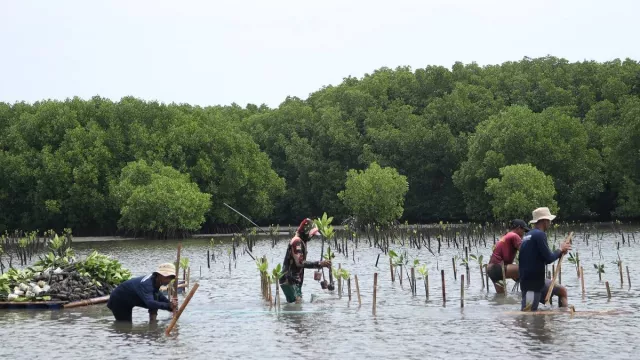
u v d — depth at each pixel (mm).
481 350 15242
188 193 66938
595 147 78938
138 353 15727
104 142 75438
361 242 53125
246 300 23125
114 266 24938
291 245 21844
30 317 20391
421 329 17594
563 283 25312
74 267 24156
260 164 81375
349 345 16047
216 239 64312
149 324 19047
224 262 38094
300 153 88812
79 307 22156
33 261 42250
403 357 14844
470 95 92312
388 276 29125
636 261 33062
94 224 76312
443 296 21547
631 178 71875
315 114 95000
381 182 70375
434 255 39219
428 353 15125
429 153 84500
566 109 83750
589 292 23125
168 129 78125
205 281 28797
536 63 98812
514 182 65812
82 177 72000
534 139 73500
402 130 87125
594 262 32938
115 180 72375
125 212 66500
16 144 74125
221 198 77375
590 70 93500
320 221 23953
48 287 22562
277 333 17531
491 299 22188
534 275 19266
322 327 18172
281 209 91312
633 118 70938
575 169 73812
